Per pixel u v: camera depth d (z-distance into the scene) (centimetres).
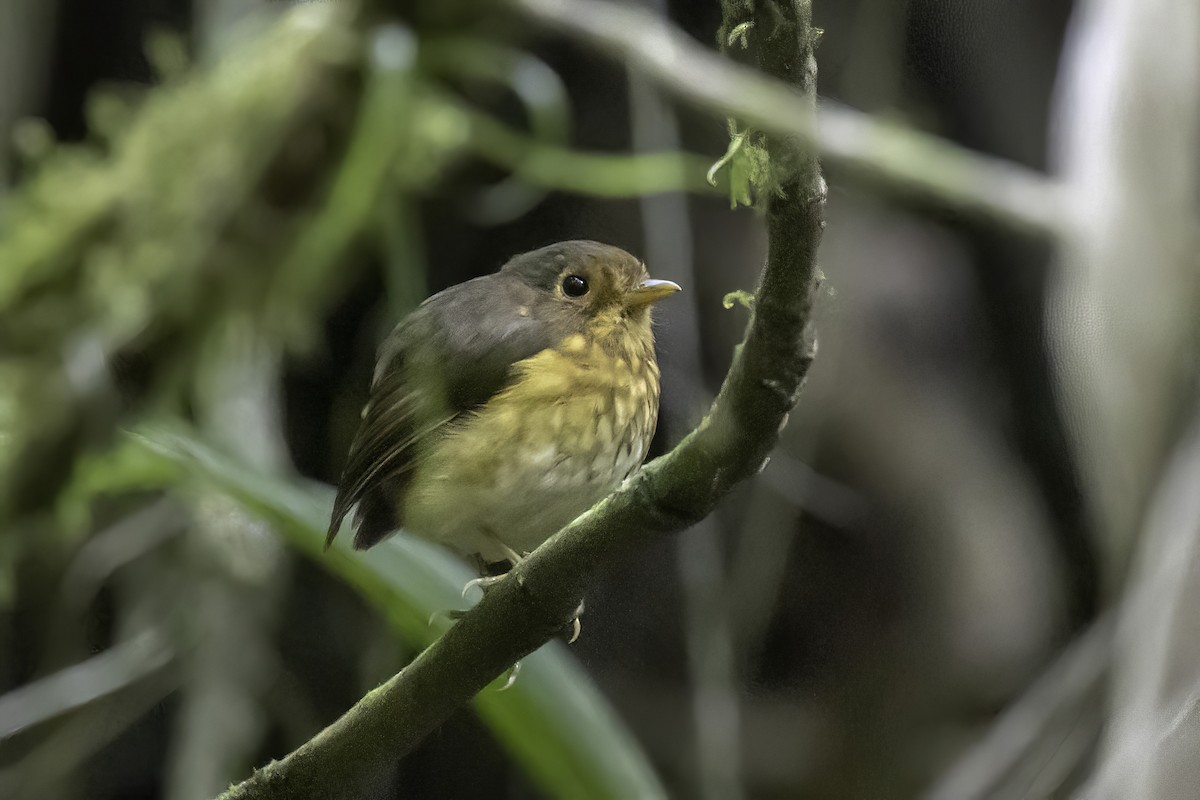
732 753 500
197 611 500
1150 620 490
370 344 499
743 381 478
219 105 498
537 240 502
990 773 496
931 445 504
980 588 503
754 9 476
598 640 498
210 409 498
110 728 500
